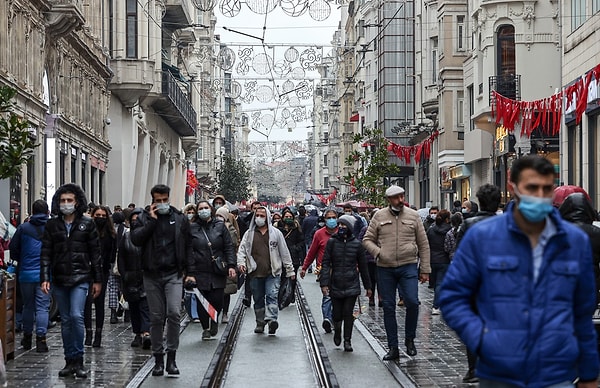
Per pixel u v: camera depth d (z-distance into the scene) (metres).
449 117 54.31
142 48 52.94
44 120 35.81
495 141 45.66
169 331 14.75
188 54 83.94
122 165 53.41
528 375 6.24
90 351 17.50
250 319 24.14
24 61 32.97
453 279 6.55
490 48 45.00
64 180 40.25
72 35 40.25
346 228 17.47
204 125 101.06
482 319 6.45
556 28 44.19
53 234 14.33
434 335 19.56
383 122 78.75
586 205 11.95
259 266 20.55
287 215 27.00
